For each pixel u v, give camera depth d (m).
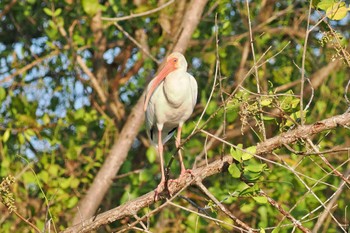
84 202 13.41
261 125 8.73
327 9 8.52
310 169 12.51
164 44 14.95
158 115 10.61
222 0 14.30
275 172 12.36
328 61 13.98
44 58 14.27
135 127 13.72
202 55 14.77
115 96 15.60
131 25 14.96
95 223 9.23
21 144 13.63
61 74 15.28
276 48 14.52
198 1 13.80
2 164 13.17
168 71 10.56
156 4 14.96
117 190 14.50
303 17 14.17
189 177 9.03
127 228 8.37
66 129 14.59
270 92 8.60
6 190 8.55
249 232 8.20
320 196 12.25
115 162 13.57
